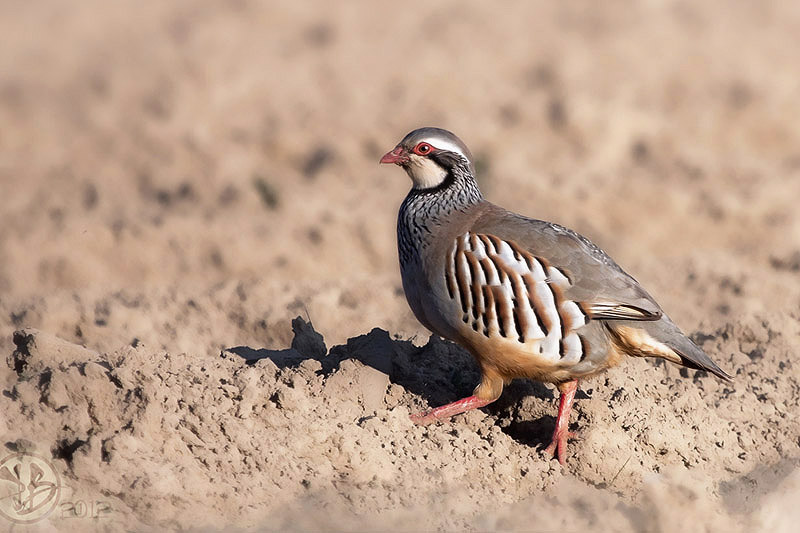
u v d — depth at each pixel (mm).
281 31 31766
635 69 27312
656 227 17719
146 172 20859
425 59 28203
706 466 9164
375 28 31719
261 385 8609
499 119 23609
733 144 22797
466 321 8734
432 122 23141
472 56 28484
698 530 8484
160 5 34781
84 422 7738
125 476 7367
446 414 8953
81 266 15664
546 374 8703
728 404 9984
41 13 33875
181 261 16000
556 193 18391
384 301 14055
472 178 9367
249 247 16234
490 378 8898
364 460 8195
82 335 12242
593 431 8766
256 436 8094
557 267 8477
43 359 8617
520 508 8305
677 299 14320
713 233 17562
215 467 7805
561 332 8492
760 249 16484
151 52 29844
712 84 26281
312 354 10070
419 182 9328
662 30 30750
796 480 9258
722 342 11703
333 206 18109
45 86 27625
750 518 8719
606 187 18766
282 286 14383
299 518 7594
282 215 17672
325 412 8539
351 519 7668
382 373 9148
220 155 21500
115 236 16422
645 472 8797
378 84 26438
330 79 27000
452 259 8766
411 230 9180
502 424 9391
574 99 23406
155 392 8016
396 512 7832
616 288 8562
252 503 7617
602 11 32750
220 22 32594
